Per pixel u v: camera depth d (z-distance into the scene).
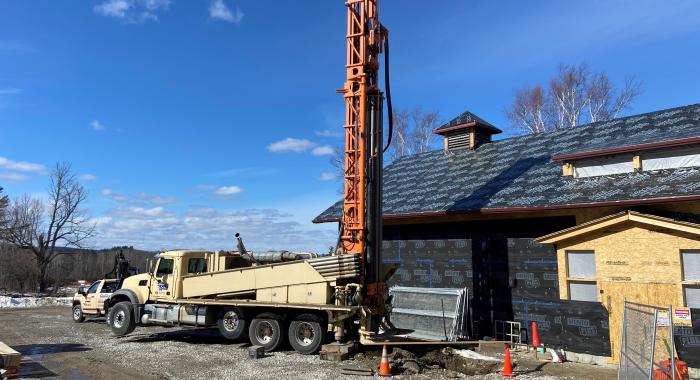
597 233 11.52
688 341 9.76
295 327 12.53
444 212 14.38
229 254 14.97
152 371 10.51
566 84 37.66
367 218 12.52
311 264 12.41
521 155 17.34
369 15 12.98
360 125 12.53
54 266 51.19
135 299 15.17
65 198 44.72
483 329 13.95
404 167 21.25
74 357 12.15
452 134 21.11
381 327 12.66
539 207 12.48
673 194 10.50
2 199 45.16
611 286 11.14
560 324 12.08
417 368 10.55
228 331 13.55
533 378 9.89
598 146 13.73
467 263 14.70
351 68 12.82
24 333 16.48
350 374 10.08
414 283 15.99
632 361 8.35
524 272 13.27
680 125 14.02
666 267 10.36
